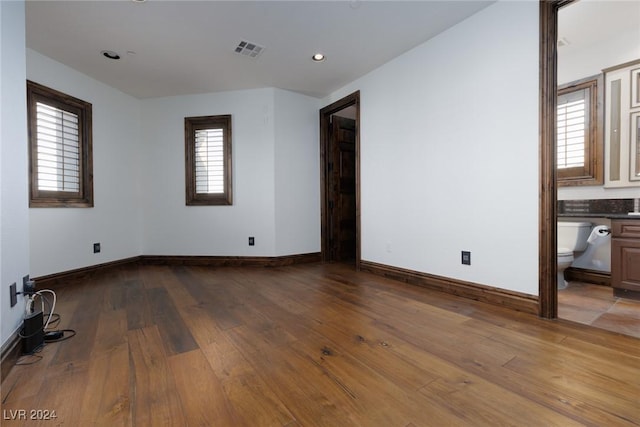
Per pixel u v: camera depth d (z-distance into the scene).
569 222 3.11
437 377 1.36
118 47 2.84
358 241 3.67
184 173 4.12
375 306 2.34
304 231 4.22
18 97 1.65
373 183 3.43
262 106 3.97
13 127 1.59
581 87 3.07
